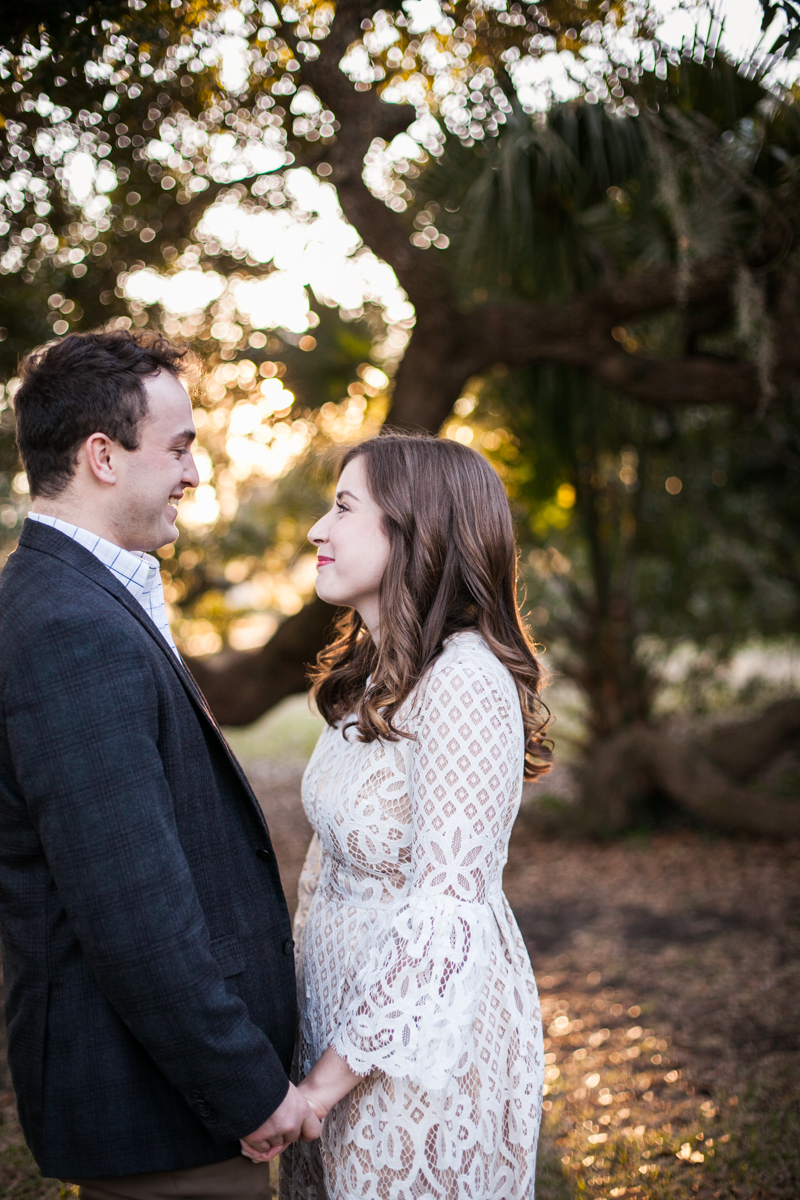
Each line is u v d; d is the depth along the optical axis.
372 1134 1.27
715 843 5.82
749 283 3.75
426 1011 1.17
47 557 1.22
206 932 1.13
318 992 1.42
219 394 4.88
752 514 6.93
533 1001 1.43
